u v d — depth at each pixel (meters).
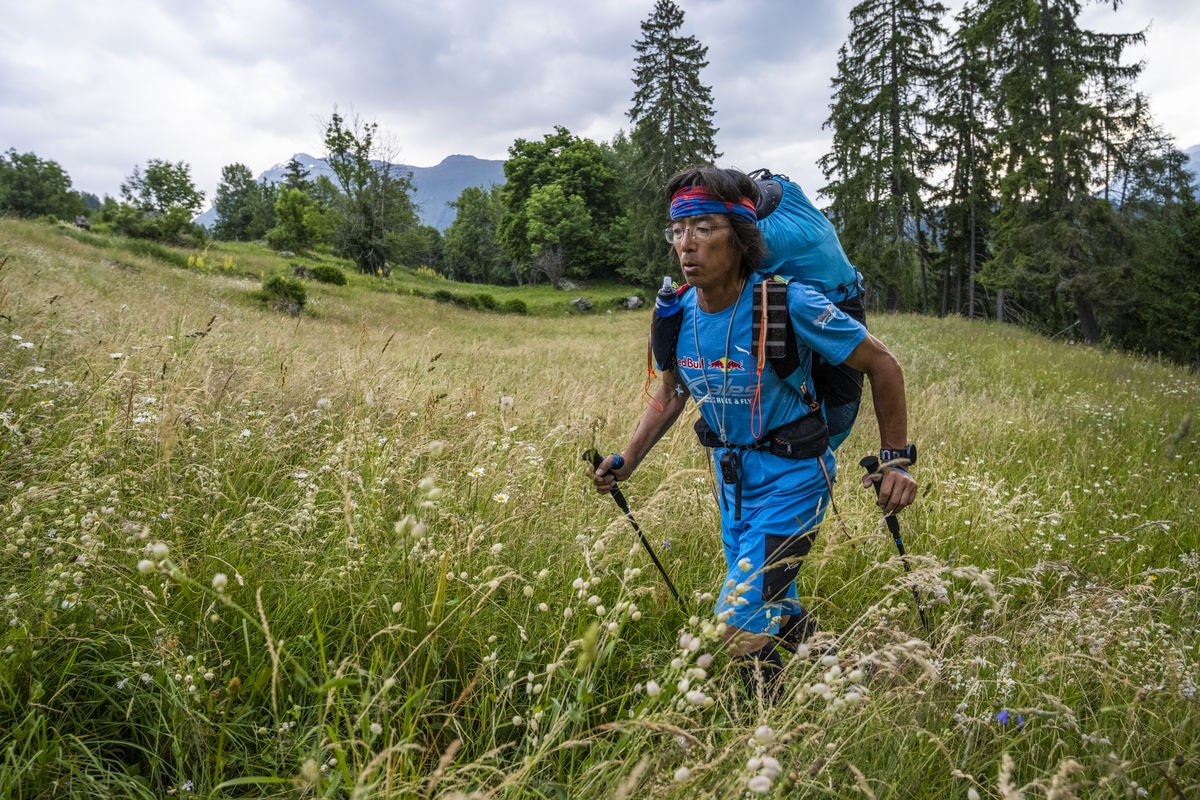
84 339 4.65
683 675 1.43
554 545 2.68
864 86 37.41
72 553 1.98
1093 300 27.12
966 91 38.19
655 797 1.30
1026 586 3.01
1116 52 27.55
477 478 2.84
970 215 39.03
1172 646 2.33
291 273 38.34
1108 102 28.00
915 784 1.72
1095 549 3.61
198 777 1.55
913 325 22.11
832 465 2.34
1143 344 30.98
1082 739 1.87
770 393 2.17
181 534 2.31
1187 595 2.75
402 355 8.27
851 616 2.61
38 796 1.42
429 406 3.19
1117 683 2.13
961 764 1.75
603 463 2.46
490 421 4.22
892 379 2.10
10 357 3.69
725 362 2.19
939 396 9.17
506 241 69.31
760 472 2.25
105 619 1.84
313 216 60.84
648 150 56.22
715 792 1.38
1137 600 2.72
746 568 1.64
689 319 2.30
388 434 3.47
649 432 2.52
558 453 4.15
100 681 1.75
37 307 5.37
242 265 39.56
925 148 37.78
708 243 2.09
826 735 1.67
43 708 1.58
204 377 3.68
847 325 2.08
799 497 2.19
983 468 5.28
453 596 2.10
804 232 2.30
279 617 1.95
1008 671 2.12
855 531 3.07
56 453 2.64
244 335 8.87
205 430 3.06
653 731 1.55
